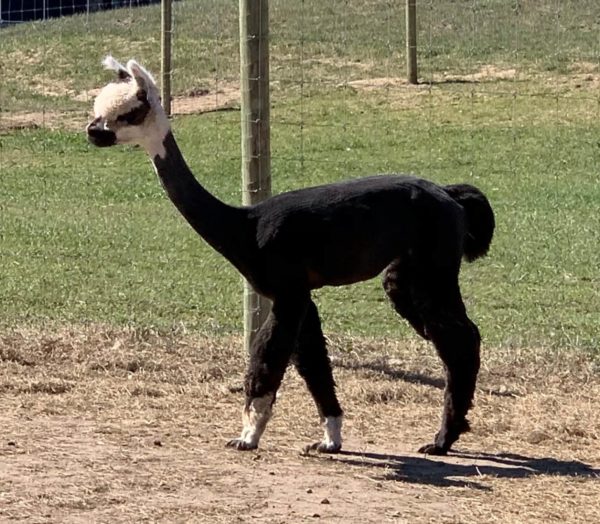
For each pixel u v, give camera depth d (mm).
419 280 12953
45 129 41562
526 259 24531
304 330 13031
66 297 20969
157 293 21641
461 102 40688
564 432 14117
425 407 15031
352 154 36625
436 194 13008
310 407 14805
